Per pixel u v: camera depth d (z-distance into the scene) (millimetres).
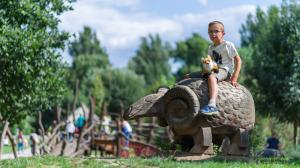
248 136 13000
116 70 93875
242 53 40688
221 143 13211
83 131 30188
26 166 10969
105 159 11773
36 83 21266
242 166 11344
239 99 12867
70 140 31594
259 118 36812
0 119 22859
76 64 96438
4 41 18453
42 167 10977
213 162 11711
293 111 35531
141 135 40500
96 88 86688
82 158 12055
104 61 107875
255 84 37125
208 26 13234
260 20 39469
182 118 12812
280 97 36062
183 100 12852
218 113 12609
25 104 22391
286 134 38500
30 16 20188
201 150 12664
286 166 12180
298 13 35719
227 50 13000
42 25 20922
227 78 13039
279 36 35875
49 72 21719
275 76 35781
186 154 12797
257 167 11406
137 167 10828
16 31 18859
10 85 20719
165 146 14000
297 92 34344
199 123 12680
